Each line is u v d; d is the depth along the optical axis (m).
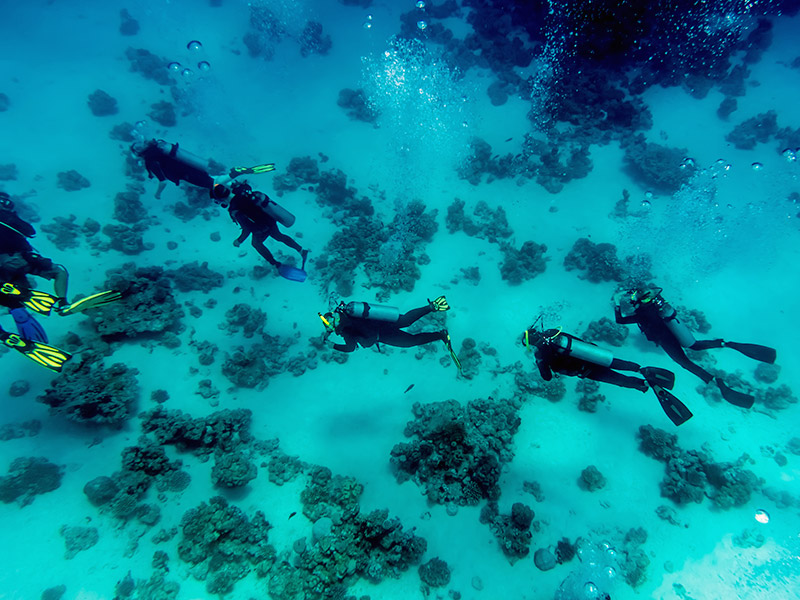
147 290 13.30
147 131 19.70
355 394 12.22
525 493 10.21
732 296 14.57
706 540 9.59
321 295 14.74
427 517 9.72
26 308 6.18
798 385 12.45
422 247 16.30
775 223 16.47
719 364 13.11
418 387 12.38
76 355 11.71
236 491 10.10
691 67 22.06
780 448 11.23
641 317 8.34
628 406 12.00
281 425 11.52
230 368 12.30
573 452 11.05
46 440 10.41
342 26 26.05
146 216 16.72
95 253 14.98
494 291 14.95
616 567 9.10
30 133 18.83
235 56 24.23
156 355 12.68
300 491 10.16
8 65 21.73
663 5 21.22
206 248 16.11
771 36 23.08
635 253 15.85
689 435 11.39
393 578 8.83
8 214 7.58
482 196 18.20
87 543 8.91
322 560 8.62
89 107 20.36
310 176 18.53
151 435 10.87
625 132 20.05
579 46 22.42
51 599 8.19
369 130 20.89
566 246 16.38
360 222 16.50
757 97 21.31
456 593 8.57
